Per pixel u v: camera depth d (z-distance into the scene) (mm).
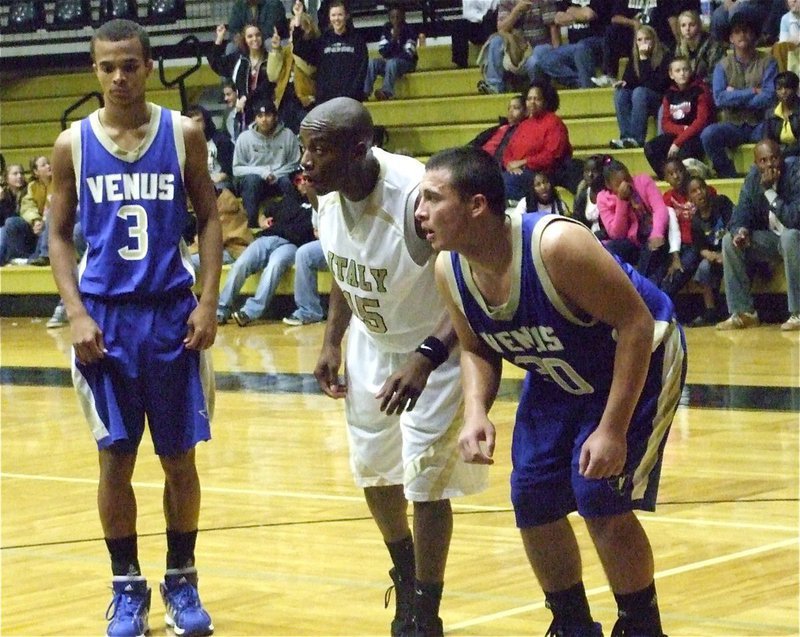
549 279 4316
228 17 24344
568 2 20094
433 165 4398
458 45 21625
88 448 10273
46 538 7441
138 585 5715
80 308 5602
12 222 21281
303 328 17641
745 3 18078
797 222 15070
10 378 14359
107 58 5570
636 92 18031
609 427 4320
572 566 4758
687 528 7035
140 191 5656
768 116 16812
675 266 15625
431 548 5375
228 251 19062
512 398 11477
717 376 12070
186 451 5727
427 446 5281
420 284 5301
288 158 19469
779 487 7906
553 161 17156
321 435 10281
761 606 5668
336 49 19797
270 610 5930
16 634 5684
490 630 5512
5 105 24859
